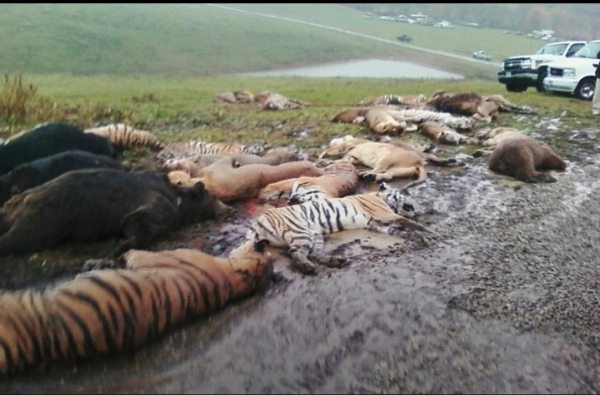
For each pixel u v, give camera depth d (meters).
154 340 3.73
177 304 3.82
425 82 22.12
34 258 4.75
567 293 4.73
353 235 5.64
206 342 3.79
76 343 3.44
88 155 5.96
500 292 4.67
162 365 3.57
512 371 3.69
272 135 10.10
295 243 5.09
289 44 32.25
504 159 7.95
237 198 6.46
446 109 12.56
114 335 3.53
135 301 3.62
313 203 5.64
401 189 7.16
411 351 3.84
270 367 3.60
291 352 3.75
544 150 8.22
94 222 5.00
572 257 5.45
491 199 6.97
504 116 12.76
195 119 11.31
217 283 4.09
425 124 10.51
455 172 8.05
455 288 4.69
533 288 4.78
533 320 4.29
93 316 3.48
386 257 5.20
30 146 6.40
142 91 15.14
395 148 7.98
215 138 9.62
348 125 11.14
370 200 6.01
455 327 4.13
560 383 3.60
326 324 4.07
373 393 3.43
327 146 9.38
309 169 7.00
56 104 10.61
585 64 15.60
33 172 5.56
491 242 5.68
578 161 8.88
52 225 4.86
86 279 3.62
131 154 8.15
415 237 5.67
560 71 16.06
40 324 3.40
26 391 3.31
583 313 4.43
